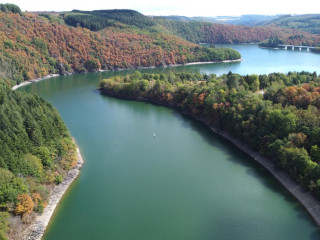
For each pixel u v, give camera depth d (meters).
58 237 78.69
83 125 163.38
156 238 79.19
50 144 108.62
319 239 77.75
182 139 143.75
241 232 81.31
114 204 93.12
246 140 128.12
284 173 104.69
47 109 134.62
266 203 92.94
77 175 109.88
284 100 133.88
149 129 157.88
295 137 105.56
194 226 83.69
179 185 103.88
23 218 77.50
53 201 91.62
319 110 114.00
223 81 185.62
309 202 89.38
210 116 161.25
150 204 93.44
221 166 116.50
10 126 104.50
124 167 116.38
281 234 80.12
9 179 80.94
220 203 93.81
